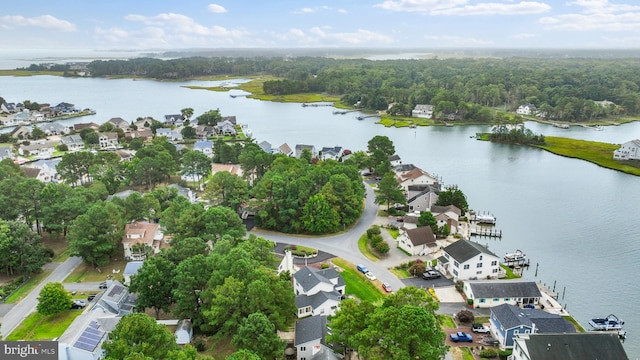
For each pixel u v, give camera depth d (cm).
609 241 11731
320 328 7094
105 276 9688
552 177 17462
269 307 6919
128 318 5969
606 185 16462
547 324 7275
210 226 9894
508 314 7456
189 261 7650
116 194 13900
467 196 15125
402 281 9462
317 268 9925
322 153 19325
